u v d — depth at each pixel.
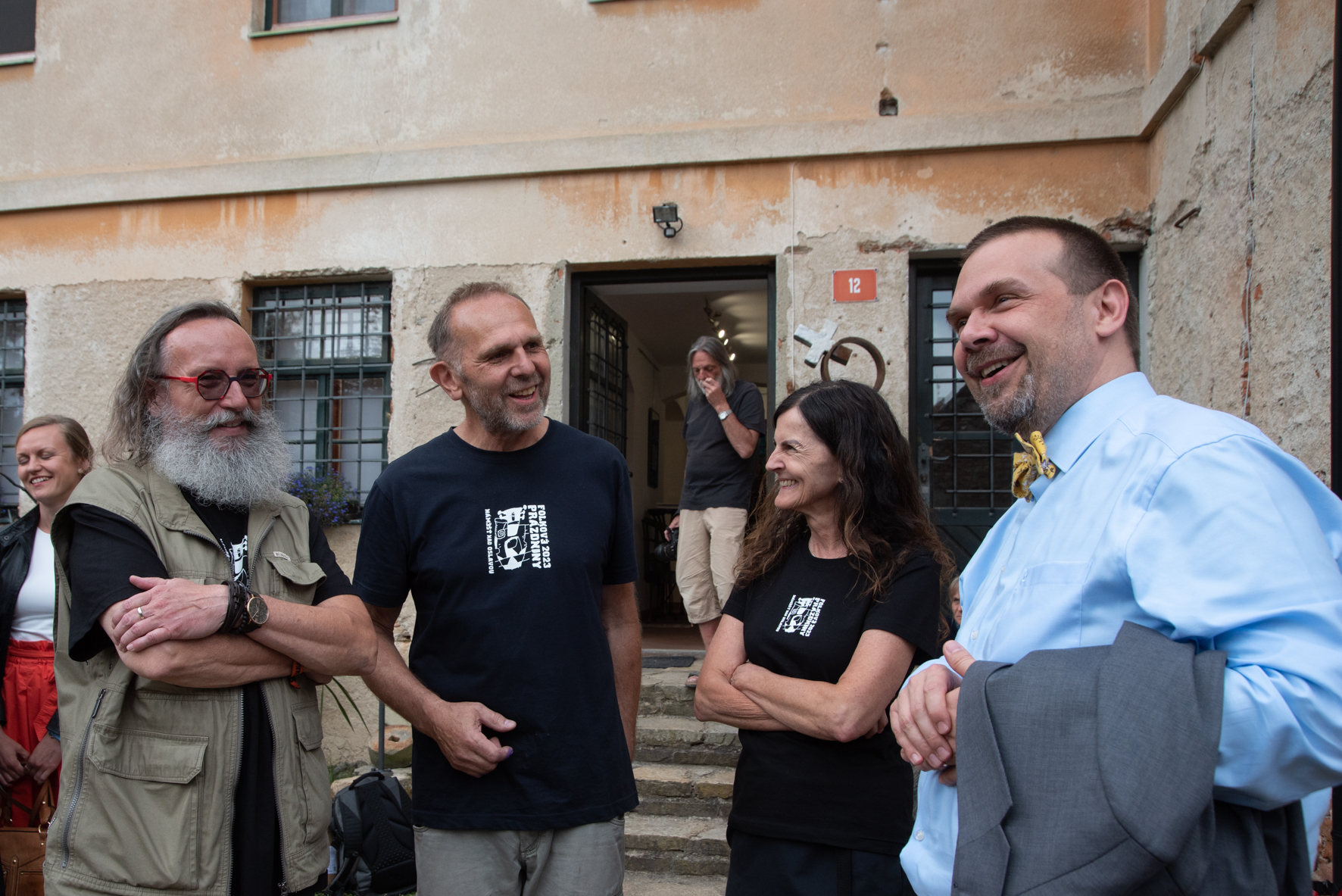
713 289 5.39
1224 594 0.90
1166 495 0.97
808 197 4.51
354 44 4.92
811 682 1.66
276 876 1.63
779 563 1.94
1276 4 2.97
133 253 5.05
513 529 1.83
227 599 1.53
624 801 1.85
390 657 1.80
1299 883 0.94
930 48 4.43
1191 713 0.87
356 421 5.01
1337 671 0.84
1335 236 2.08
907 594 1.69
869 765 1.64
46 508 3.03
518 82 4.77
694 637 6.24
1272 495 0.92
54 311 5.09
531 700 1.76
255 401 1.80
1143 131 4.19
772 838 1.65
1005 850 0.92
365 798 3.30
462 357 1.83
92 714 1.53
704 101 4.60
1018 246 1.20
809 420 1.83
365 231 4.87
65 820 1.51
